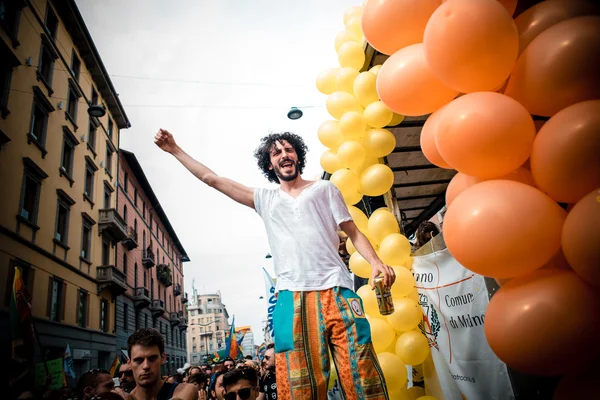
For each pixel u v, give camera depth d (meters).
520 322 1.45
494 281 2.36
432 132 2.04
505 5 1.86
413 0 2.02
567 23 1.56
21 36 13.39
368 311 2.96
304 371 1.70
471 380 2.51
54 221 15.08
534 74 1.58
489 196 1.53
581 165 1.41
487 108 1.57
